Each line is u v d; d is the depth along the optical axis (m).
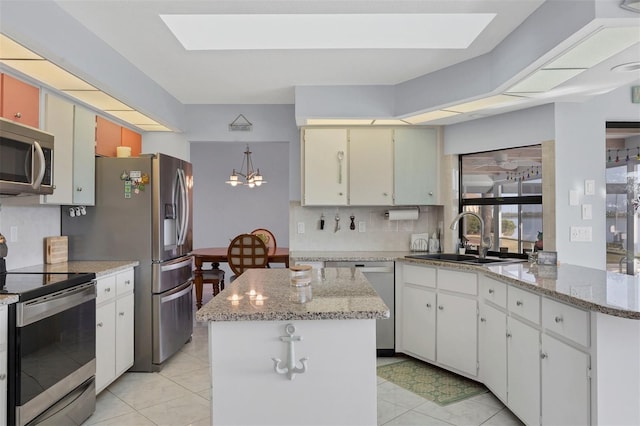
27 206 3.00
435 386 3.04
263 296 2.01
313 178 4.11
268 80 3.64
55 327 2.24
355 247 4.42
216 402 1.74
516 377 2.45
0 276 2.53
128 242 3.38
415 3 2.26
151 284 3.37
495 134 3.69
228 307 1.78
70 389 2.38
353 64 3.25
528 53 2.41
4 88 2.38
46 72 2.57
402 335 3.67
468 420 2.53
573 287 2.14
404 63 3.21
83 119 3.17
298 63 3.23
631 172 3.43
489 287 2.84
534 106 3.38
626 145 3.43
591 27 1.89
